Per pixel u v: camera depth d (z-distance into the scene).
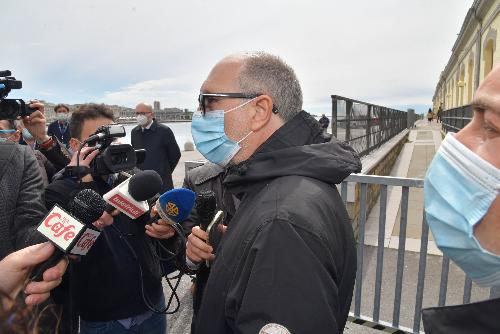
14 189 1.53
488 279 0.87
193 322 1.59
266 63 1.26
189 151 15.41
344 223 1.14
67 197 1.68
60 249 1.13
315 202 1.02
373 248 4.59
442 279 2.58
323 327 0.88
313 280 0.90
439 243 0.89
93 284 1.76
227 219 1.78
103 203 1.31
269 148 1.22
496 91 0.74
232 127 1.27
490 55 15.61
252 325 0.90
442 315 0.95
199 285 1.57
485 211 0.78
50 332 0.73
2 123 1.70
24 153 1.65
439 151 0.90
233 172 1.34
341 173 1.13
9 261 1.09
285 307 0.89
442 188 0.85
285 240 0.93
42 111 2.83
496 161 0.75
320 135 1.28
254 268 0.94
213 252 1.50
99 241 1.75
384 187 2.68
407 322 3.06
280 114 1.26
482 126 0.79
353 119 7.28
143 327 1.89
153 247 1.91
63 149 3.05
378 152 9.40
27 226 1.53
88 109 2.19
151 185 1.64
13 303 0.61
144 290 1.86
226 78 1.26
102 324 1.82
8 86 1.52
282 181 1.09
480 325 0.90
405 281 3.72
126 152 1.70
